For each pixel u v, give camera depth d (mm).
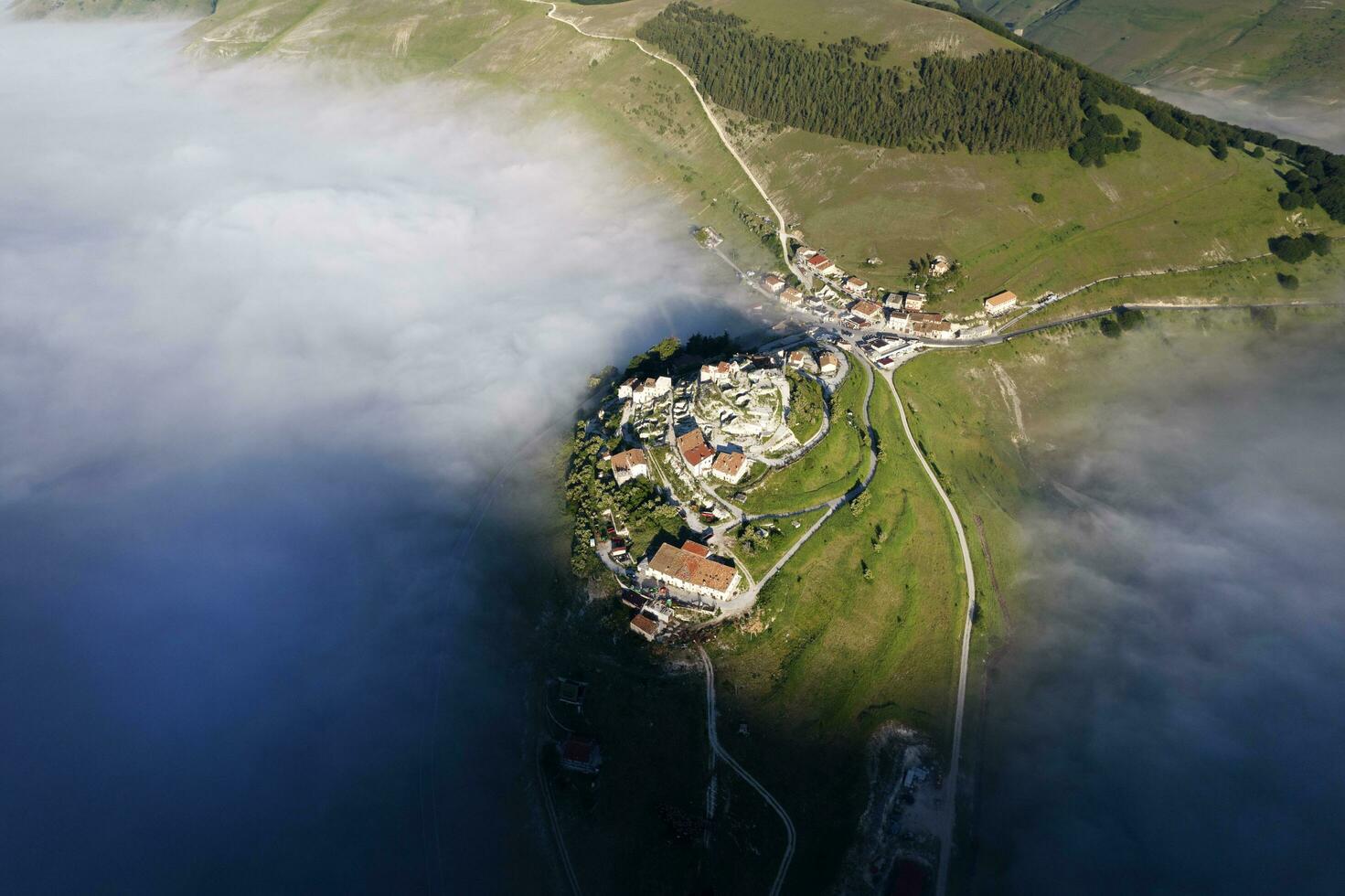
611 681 149750
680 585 158500
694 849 131250
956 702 159000
